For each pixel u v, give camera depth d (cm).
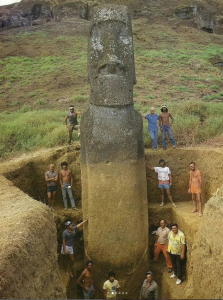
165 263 1045
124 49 898
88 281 934
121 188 943
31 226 679
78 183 1152
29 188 1146
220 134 1359
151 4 4350
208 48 3294
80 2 4303
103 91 911
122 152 934
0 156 1295
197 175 1003
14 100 2191
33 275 605
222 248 666
